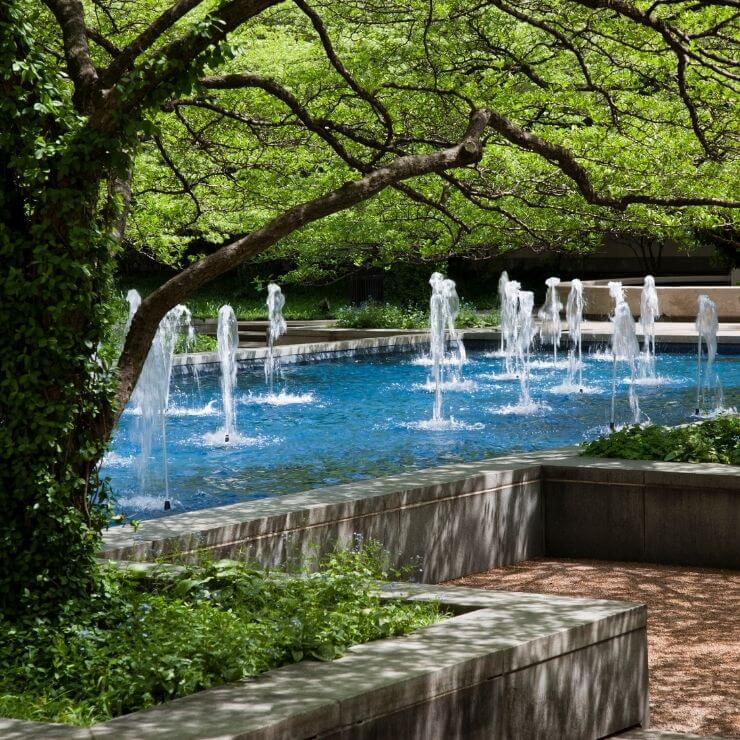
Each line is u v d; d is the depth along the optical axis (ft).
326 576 20.72
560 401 60.13
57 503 18.63
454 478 30.86
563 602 19.63
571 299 91.04
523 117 41.24
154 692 15.17
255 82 28.45
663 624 25.76
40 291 18.30
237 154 42.04
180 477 40.63
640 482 31.91
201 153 42.22
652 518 31.91
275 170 42.06
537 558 33.01
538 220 47.21
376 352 83.35
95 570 19.47
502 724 16.78
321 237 79.15
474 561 31.14
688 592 28.50
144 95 18.54
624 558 32.37
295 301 125.49
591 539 32.81
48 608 18.56
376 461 43.29
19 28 18.02
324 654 16.37
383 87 37.24
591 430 50.42
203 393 63.82
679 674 22.43
